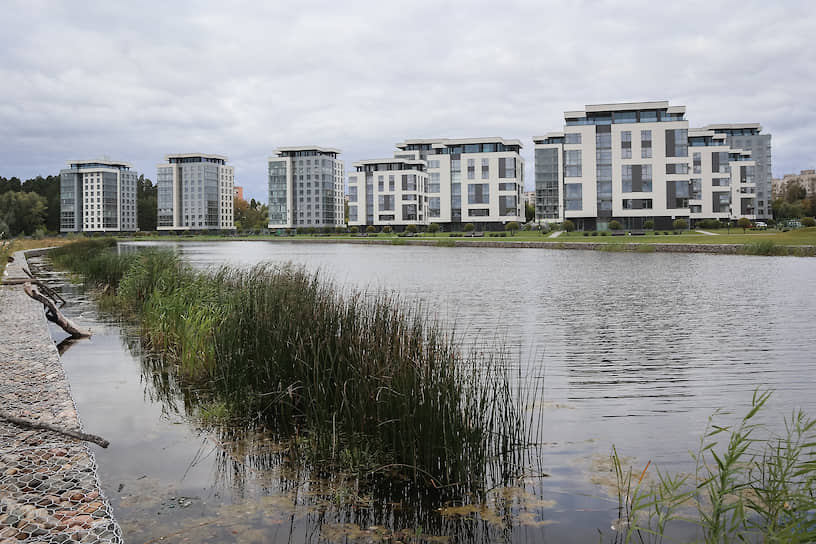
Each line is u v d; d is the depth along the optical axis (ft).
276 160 357.00
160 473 14.60
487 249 147.33
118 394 21.44
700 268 79.25
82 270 64.59
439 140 317.01
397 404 14.98
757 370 25.30
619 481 14.21
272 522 12.21
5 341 26.91
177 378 23.73
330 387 17.63
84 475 12.49
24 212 326.65
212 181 398.83
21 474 12.53
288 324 20.80
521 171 293.02
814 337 32.42
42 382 19.70
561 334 33.58
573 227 206.90
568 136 213.25
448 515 12.67
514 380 23.54
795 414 19.38
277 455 15.88
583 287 57.62
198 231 393.50
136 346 29.94
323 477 14.51
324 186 354.33
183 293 31.42
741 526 11.71
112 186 396.57
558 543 11.48
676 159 206.80
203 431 17.67
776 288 55.83
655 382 23.41
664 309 43.09
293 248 165.68
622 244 128.47
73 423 15.56
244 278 34.04
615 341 31.48
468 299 48.34
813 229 145.89
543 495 13.57
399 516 12.62
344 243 209.97
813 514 11.23
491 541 11.57
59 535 9.95
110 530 10.16
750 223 215.31
